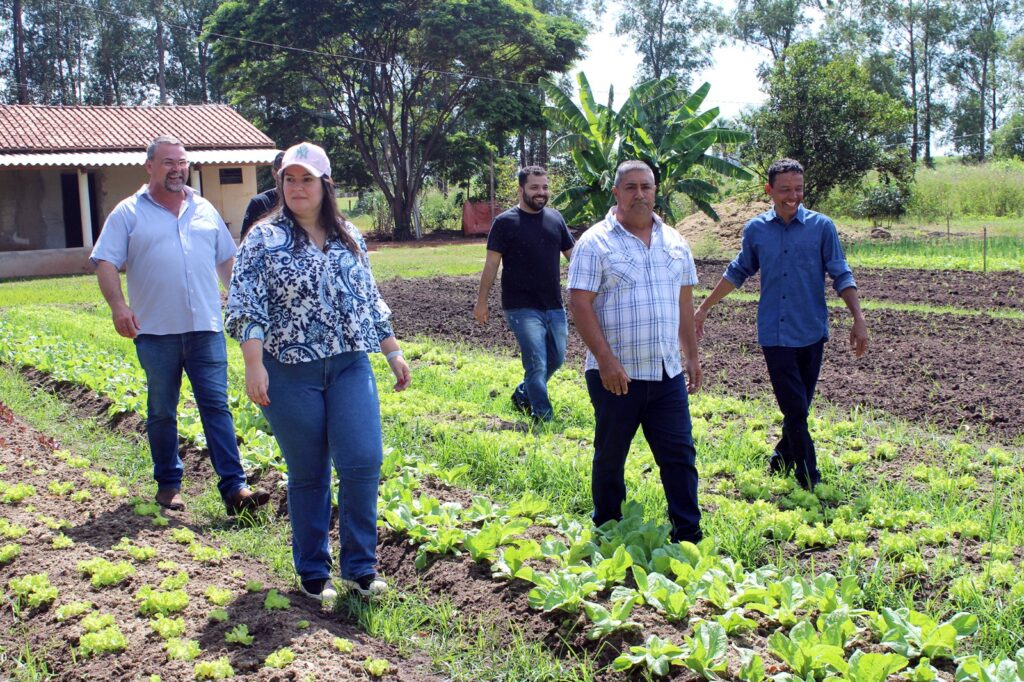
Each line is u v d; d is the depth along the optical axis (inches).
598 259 201.2
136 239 243.1
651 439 209.6
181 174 247.0
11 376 422.6
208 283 251.4
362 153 1770.4
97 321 605.0
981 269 857.5
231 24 1663.4
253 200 262.5
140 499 242.8
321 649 161.5
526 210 327.3
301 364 183.9
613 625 160.9
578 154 1172.5
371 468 185.8
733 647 153.6
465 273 994.1
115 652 161.2
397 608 185.5
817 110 1315.2
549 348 337.1
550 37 1680.6
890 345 491.2
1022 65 2583.7
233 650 160.9
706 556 183.0
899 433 313.4
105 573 185.8
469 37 1579.7
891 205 1465.3
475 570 194.1
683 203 1574.8
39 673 157.3
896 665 137.9
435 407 354.0
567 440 308.5
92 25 2452.0
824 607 164.2
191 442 304.8
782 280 256.5
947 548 204.8
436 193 2488.9
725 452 288.5
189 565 200.1
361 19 1585.9
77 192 1214.3
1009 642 161.9
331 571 205.3
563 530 215.6
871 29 2588.6
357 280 189.8
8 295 824.9
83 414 360.8
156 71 2576.3
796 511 229.0
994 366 424.5
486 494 257.4
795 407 256.5
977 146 2898.6
